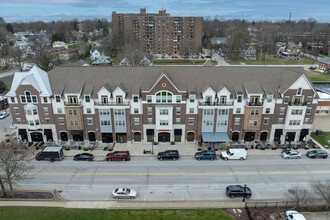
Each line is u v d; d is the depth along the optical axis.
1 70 133.62
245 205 36.97
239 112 54.22
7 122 70.25
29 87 52.03
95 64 142.62
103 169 47.22
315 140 59.12
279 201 38.22
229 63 163.38
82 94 53.09
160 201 38.38
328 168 48.00
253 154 52.75
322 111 75.12
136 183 42.94
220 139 53.72
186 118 54.75
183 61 163.25
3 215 35.19
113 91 52.47
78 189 41.22
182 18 179.62
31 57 146.25
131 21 177.62
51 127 55.44
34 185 42.25
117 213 35.59
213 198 39.31
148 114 54.25
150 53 186.88
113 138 56.19
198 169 47.31
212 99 52.94
